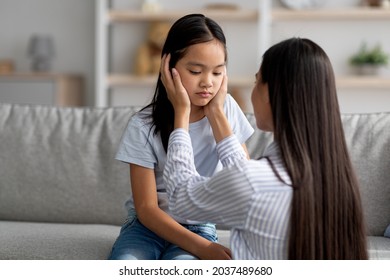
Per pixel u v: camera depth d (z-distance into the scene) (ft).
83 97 20.74
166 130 6.44
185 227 6.56
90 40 20.65
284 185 5.21
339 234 5.25
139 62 19.33
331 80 5.33
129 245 6.29
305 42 5.41
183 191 5.54
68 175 8.69
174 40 6.21
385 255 6.87
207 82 6.07
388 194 7.98
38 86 19.06
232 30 19.34
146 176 6.43
